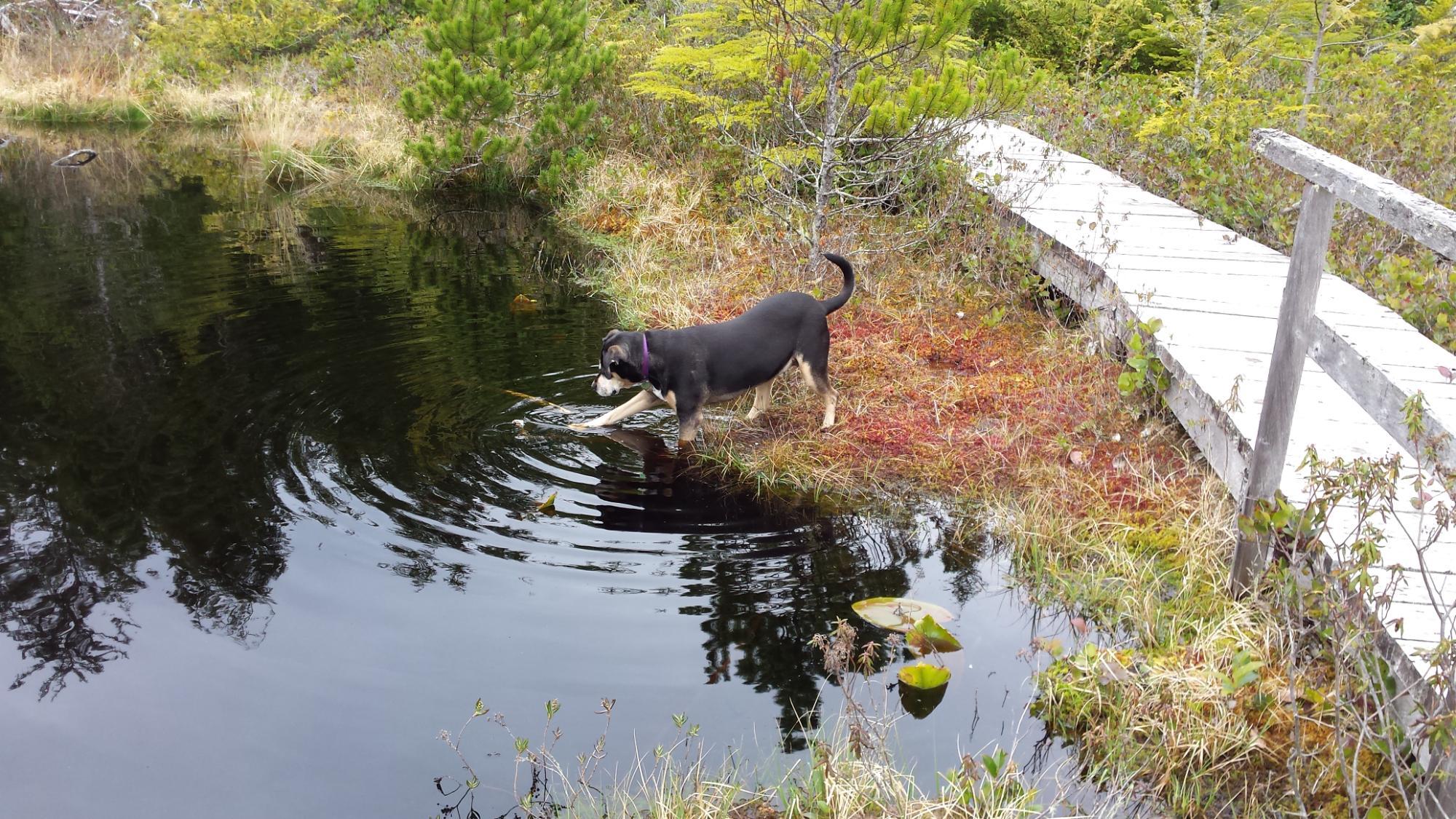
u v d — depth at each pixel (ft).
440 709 11.05
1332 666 10.85
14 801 9.70
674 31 42.93
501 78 37.06
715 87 34.12
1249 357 15.64
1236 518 12.23
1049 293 23.57
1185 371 15.23
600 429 17.97
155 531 14.20
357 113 45.93
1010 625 12.78
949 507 15.53
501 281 27.37
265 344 21.65
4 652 11.85
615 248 30.66
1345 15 30.37
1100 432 16.79
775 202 28.66
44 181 38.83
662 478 16.33
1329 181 9.77
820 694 11.43
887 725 10.77
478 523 14.70
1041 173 27.55
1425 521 11.75
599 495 15.69
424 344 21.93
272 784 9.98
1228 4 40.50
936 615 12.68
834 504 15.65
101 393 18.72
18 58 53.62
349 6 58.49
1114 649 11.89
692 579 13.57
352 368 20.34
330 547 13.91
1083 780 10.19
